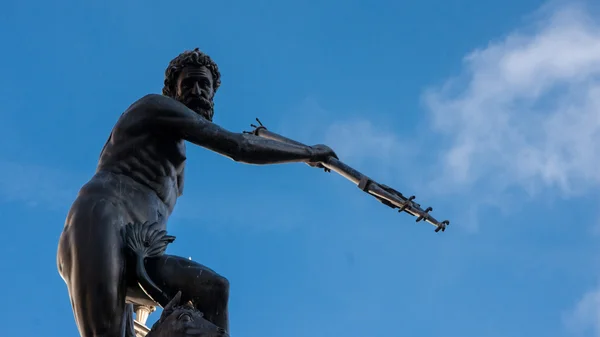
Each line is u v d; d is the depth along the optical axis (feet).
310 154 22.08
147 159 21.24
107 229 19.81
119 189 20.70
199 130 21.15
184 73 22.75
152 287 19.80
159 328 18.67
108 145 21.49
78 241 19.66
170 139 21.47
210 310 19.95
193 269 20.17
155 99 21.38
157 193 21.27
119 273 19.63
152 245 20.29
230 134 21.22
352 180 22.29
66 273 19.85
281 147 21.65
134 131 21.27
